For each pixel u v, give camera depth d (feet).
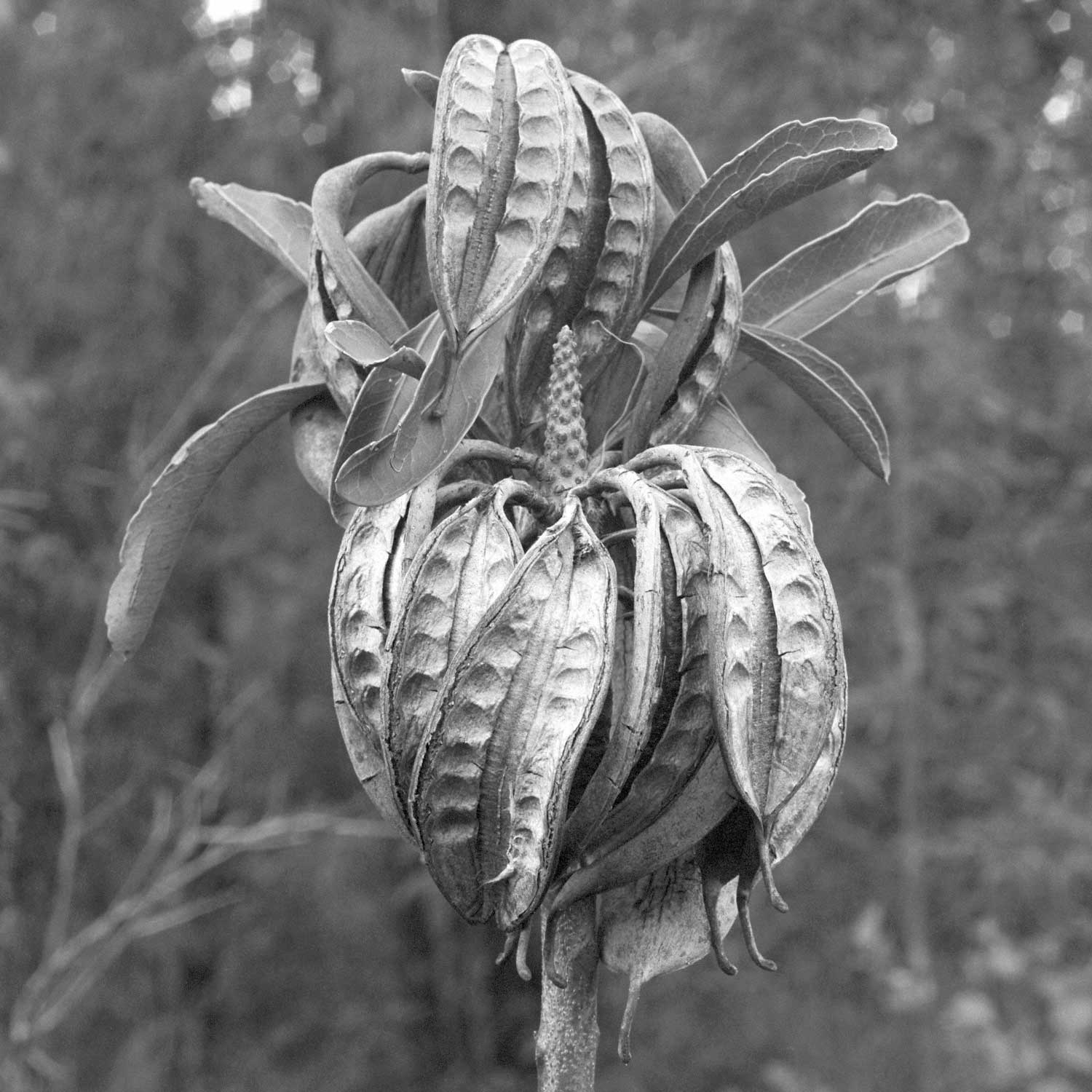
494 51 4.38
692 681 4.00
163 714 21.42
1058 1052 18.20
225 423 4.97
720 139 18.94
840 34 18.13
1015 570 20.12
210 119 21.45
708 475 4.11
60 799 20.42
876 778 20.04
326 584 21.53
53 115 21.38
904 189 17.88
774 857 4.33
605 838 4.06
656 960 4.29
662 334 5.59
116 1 21.59
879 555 19.17
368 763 4.48
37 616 20.15
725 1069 22.30
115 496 20.16
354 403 4.31
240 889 21.91
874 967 18.84
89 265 21.06
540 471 4.56
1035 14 18.79
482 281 4.09
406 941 24.23
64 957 15.53
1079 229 19.71
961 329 19.17
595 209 4.66
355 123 21.56
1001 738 20.22
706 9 18.94
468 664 3.85
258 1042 24.06
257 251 21.20
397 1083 23.93
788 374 5.15
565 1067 4.36
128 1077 22.08
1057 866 19.10
